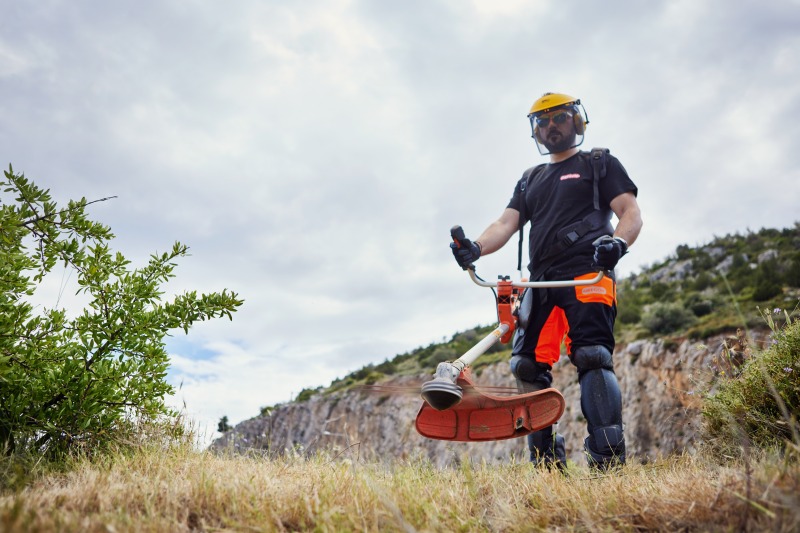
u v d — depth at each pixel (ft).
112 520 7.05
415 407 74.54
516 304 13.71
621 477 9.86
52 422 12.14
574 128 14.24
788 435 11.14
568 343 13.16
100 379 12.44
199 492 8.42
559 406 11.05
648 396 80.74
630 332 98.58
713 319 88.84
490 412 11.53
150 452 11.70
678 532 6.93
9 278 11.48
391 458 12.34
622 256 11.73
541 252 13.73
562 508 8.13
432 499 8.71
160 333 13.50
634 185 13.66
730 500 7.06
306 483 9.62
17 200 12.63
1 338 11.56
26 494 8.29
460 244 12.53
